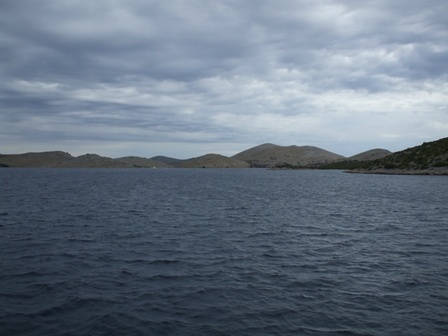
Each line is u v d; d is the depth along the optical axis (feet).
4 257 69.97
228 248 80.53
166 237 92.02
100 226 107.04
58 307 46.88
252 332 41.11
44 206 155.53
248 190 278.46
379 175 542.16
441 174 489.67
